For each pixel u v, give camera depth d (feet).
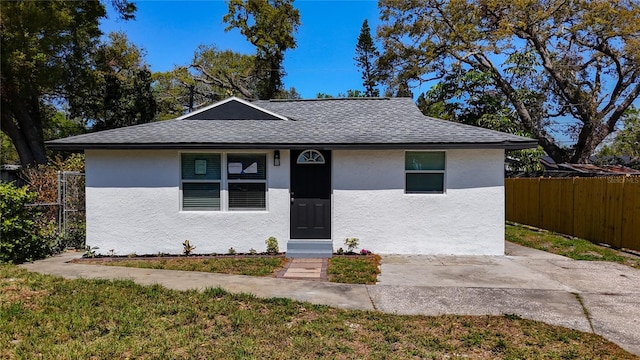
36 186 34.55
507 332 14.03
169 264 24.59
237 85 109.70
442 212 27.48
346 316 15.40
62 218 29.99
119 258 26.55
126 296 17.35
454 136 27.30
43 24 54.75
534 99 70.85
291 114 35.42
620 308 16.55
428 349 12.69
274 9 105.09
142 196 27.50
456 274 22.09
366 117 33.91
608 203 29.96
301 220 28.04
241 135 28.07
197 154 27.86
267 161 27.78
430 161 27.84
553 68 70.54
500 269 23.29
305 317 15.31
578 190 33.71
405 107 37.11
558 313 15.97
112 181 27.40
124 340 13.00
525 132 60.75
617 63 68.95
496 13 70.59
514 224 44.65
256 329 14.03
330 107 37.55
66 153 62.03
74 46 63.52
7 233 24.53
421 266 24.02
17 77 54.49
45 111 80.33
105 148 26.25
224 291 18.11
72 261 25.63
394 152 27.53
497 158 27.14
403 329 14.19
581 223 33.24
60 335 13.33
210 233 27.68
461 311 16.17
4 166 64.18
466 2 70.95
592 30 66.39
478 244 27.35
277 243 27.68
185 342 12.91
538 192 40.37
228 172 27.91
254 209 28.02
